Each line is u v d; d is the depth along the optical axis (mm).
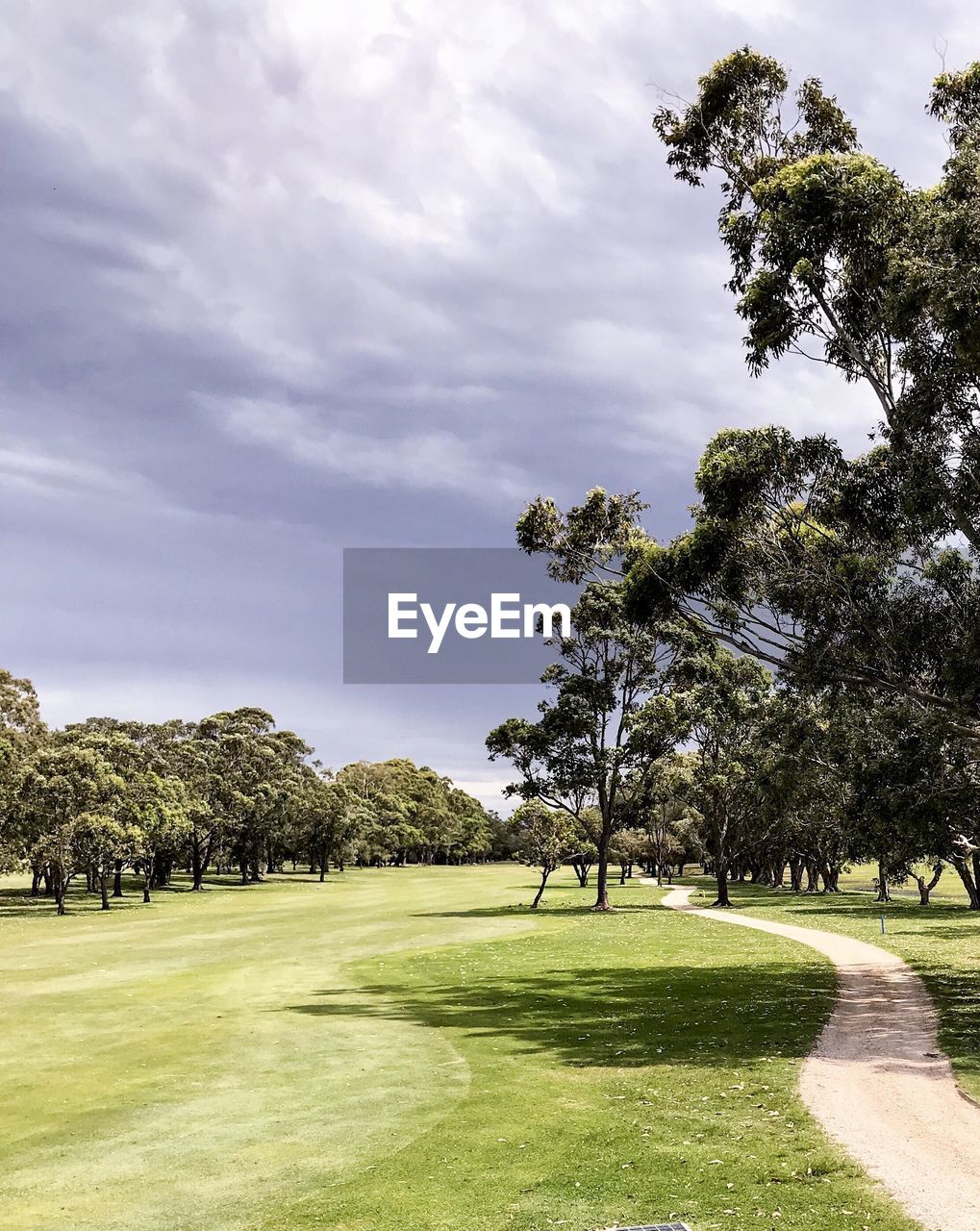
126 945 36094
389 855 155875
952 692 20031
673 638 55094
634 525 39094
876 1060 15414
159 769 86250
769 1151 11102
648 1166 10789
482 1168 10922
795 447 22797
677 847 112812
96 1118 13172
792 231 21219
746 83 24578
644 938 37938
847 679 22766
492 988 24734
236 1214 9734
